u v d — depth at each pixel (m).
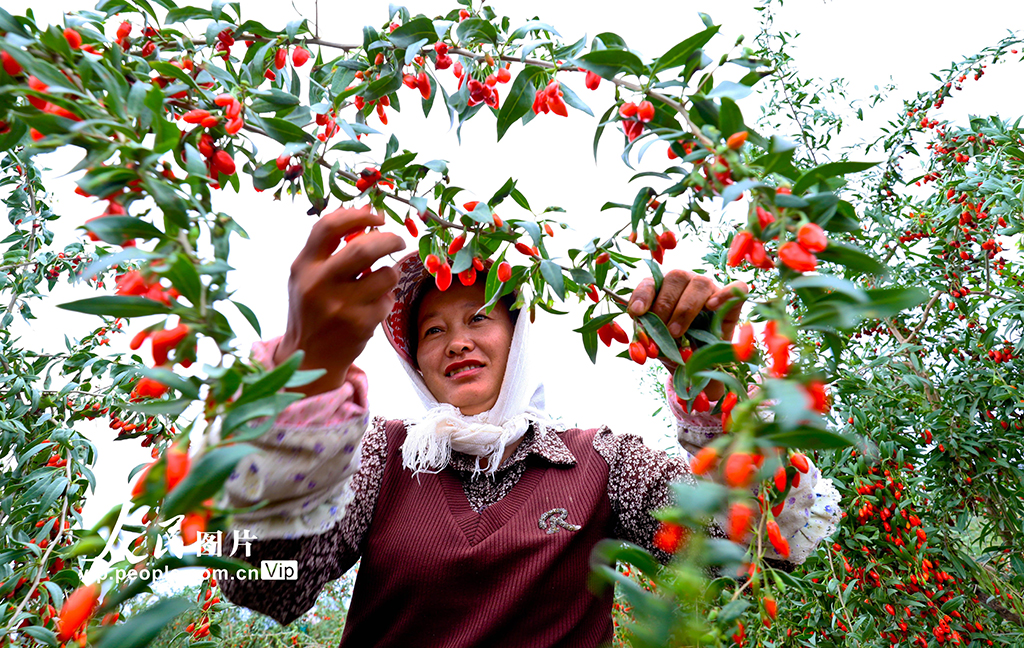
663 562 1.64
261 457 0.97
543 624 1.55
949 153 3.45
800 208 0.75
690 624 0.53
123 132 0.74
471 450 1.68
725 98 0.82
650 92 1.02
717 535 1.26
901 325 3.24
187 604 0.58
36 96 0.74
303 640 5.02
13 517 1.87
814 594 2.61
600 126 1.07
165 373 0.61
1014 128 2.89
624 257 1.11
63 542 1.83
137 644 0.54
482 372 1.75
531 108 1.30
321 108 1.13
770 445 0.60
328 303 0.92
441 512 1.63
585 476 1.69
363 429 1.05
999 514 2.84
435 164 1.10
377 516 1.65
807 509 1.50
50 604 1.60
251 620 4.86
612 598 1.71
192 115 0.96
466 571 1.54
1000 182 2.60
